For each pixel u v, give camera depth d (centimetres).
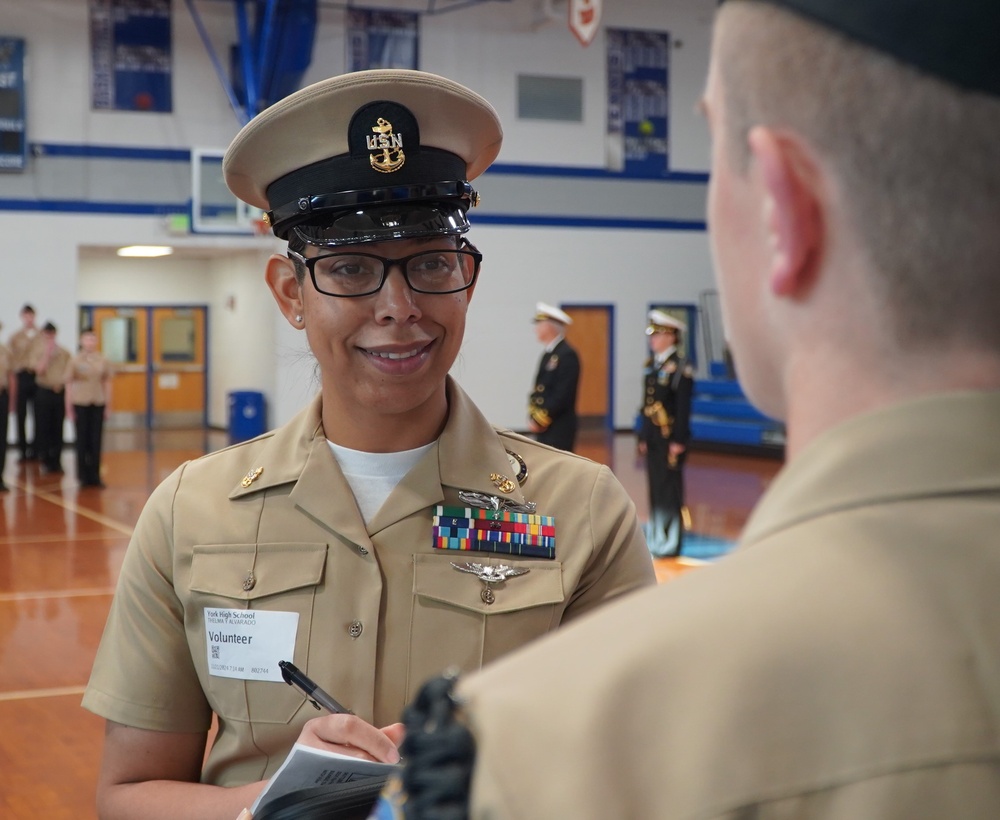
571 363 905
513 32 1573
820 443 49
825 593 45
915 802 41
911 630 44
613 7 1611
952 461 47
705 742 43
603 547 145
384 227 133
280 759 137
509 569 141
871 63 46
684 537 834
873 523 47
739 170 52
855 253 48
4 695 466
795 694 43
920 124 46
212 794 132
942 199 46
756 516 51
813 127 48
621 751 43
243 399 1541
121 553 762
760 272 52
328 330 137
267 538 142
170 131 1470
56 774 383
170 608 146
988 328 47
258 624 138
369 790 104
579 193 1627
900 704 43
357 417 144
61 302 1449
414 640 137
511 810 42
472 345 1598
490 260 1598
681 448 752
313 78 1495
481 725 45
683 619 46
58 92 1433
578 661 46
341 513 141
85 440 1097
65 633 561
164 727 145
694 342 1694
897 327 48
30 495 1042
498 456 148
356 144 134
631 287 1659
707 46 1659
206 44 1456
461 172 144
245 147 138
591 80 1616
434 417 147
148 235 1471
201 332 1780
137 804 137
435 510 143
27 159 1423
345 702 135
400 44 1526
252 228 1490
